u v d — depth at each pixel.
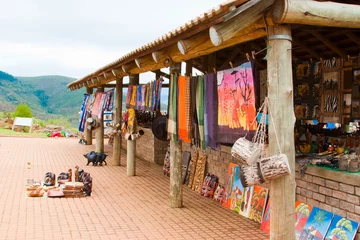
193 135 7.14
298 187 6.14
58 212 7.38
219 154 8.78
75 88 20.20
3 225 6.48
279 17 4.16
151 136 13.63
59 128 26.66
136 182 10.47
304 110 6.81
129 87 11.43
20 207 7.61
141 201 8.41
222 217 7.27
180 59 7.42
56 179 10.28
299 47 9.48
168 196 8.91
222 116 5.99
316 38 8.80
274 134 4.38
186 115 7.23
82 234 6.18
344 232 5.10
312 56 10.04
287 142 4.38
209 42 5.80
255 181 4.32
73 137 23.73
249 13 4.26
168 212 7.57
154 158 13.33
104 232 6.32
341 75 6.29
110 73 12.98
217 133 6.30
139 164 13.45
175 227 6.65
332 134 7.59
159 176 11.38
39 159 14.21
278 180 4.40
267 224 6.50
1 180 10.16
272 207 4.47
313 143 6.92
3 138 21.55
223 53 11.60
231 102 5.71
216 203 8.30
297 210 6.03
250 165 4.38
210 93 6.49
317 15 4.25
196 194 9.15
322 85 6.57
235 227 6.68
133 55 8.63
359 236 4.95
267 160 4.27
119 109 12.93
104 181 10.51
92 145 19.31
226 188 8.23
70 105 85.94
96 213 7.40
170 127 7.96
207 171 9.36
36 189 8.55
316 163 5.82
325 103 6.53
